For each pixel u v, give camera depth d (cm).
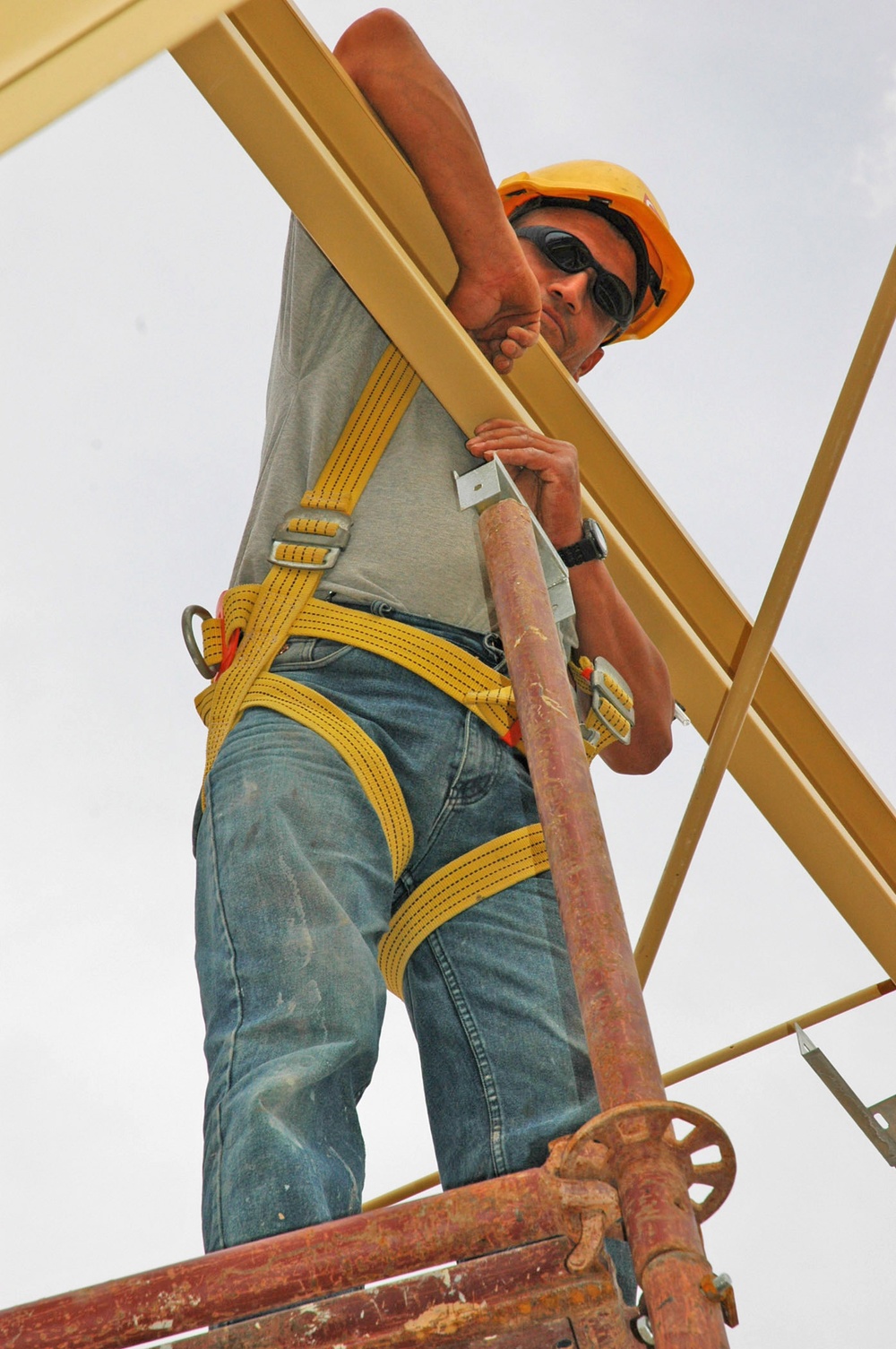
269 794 591
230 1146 484
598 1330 393
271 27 702
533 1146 612
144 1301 384
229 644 675
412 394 743
